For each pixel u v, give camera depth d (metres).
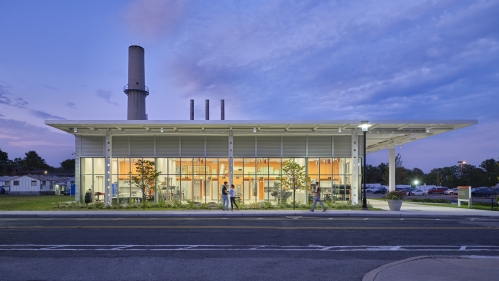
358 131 24.22
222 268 7.36
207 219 16.38
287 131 24.83
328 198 25.77
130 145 26.22
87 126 23.25
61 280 6.52
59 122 22.20
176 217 17.42
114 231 12.41
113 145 26.22
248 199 25.77
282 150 26.12
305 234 11.83
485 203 28.14
